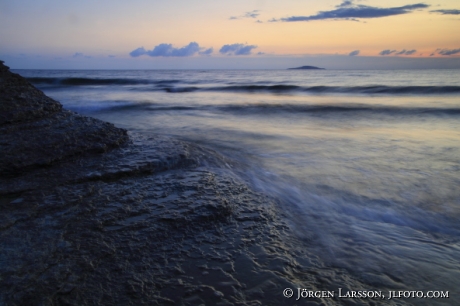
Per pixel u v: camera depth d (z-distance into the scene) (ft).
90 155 14.73
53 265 7.19
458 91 55.16
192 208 10.22
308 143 20.51
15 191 10.84
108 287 6.72
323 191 12.62
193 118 32.55
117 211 9.92
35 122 16.57
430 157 17.08
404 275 7.48
